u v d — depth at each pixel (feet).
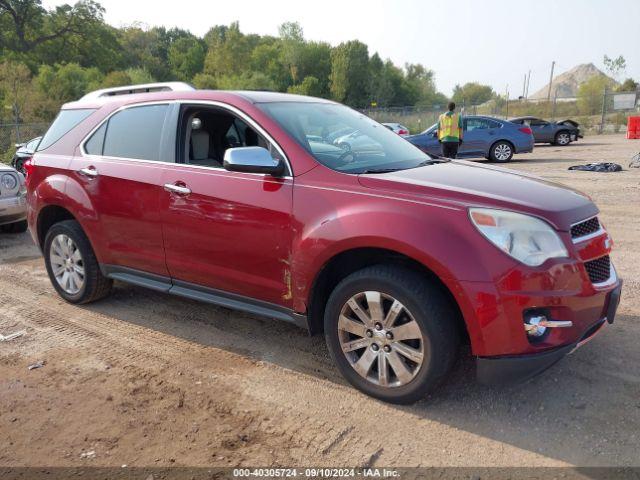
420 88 347.77
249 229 11.63
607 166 42.01
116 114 14.83
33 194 16.34
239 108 12.44
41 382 11.78
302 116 12.85
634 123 84.99
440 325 9.63
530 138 54.03
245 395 11.07
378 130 14.37
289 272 11.25
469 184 10.58
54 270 16.43
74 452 9.39
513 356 9.36
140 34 362.12
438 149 53.42
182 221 12.75
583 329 9.75
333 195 10.66
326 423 10.05
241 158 10.90
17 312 15.92
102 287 15.80
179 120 13.32
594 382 11.07
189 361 12.61
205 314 15.42
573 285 9.46
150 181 13.33
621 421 9.76
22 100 102.42
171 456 9.22
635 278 16.92
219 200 12.03
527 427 9.73
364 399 10.80
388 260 10.69
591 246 9.96
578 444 9.20
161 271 13.70
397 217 9.81
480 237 9.33
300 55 285.43
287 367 12.21
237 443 9.53
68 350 13.32
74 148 15.47
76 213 14.99
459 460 8.94
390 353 10.25
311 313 11.38
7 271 20.20
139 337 13.97
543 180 11.81
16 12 221.66
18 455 9.35
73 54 238.89
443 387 11.12
